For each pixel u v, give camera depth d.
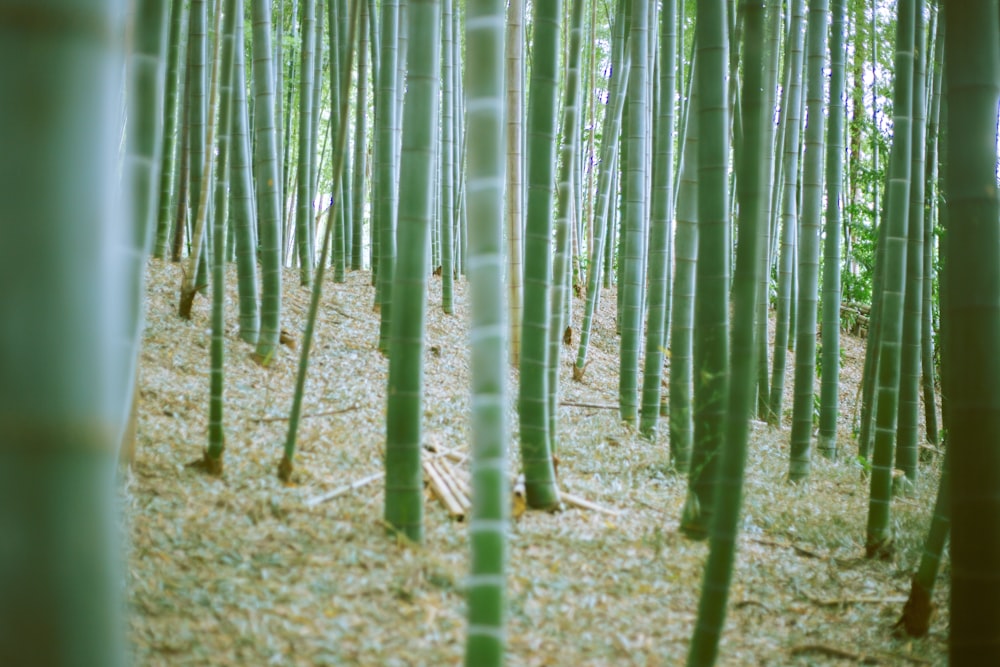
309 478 4.62
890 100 11.68
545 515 4.66
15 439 1.26
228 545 3.73
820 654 3.75
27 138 1.27
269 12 6.77
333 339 7.29
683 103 10.37
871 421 7.80
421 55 3.95
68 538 1.29
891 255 4.84
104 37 1.36
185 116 8.38
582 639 3.45
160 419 5.09
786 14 10.34
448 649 3.17
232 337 6.74
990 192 2.88
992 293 2.88
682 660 3.41
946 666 3.77
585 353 8.51
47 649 1.29
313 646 3.06
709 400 4.70
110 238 1.39
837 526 5.31
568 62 5.20
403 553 3.87
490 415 2.38
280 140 10.77
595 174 14.52
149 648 2.91
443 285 9.14
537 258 4.72
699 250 4.74
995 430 2.88
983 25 2.90
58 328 1.28
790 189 8.30
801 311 6.54
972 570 2.90
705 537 4.64
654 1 9.71
